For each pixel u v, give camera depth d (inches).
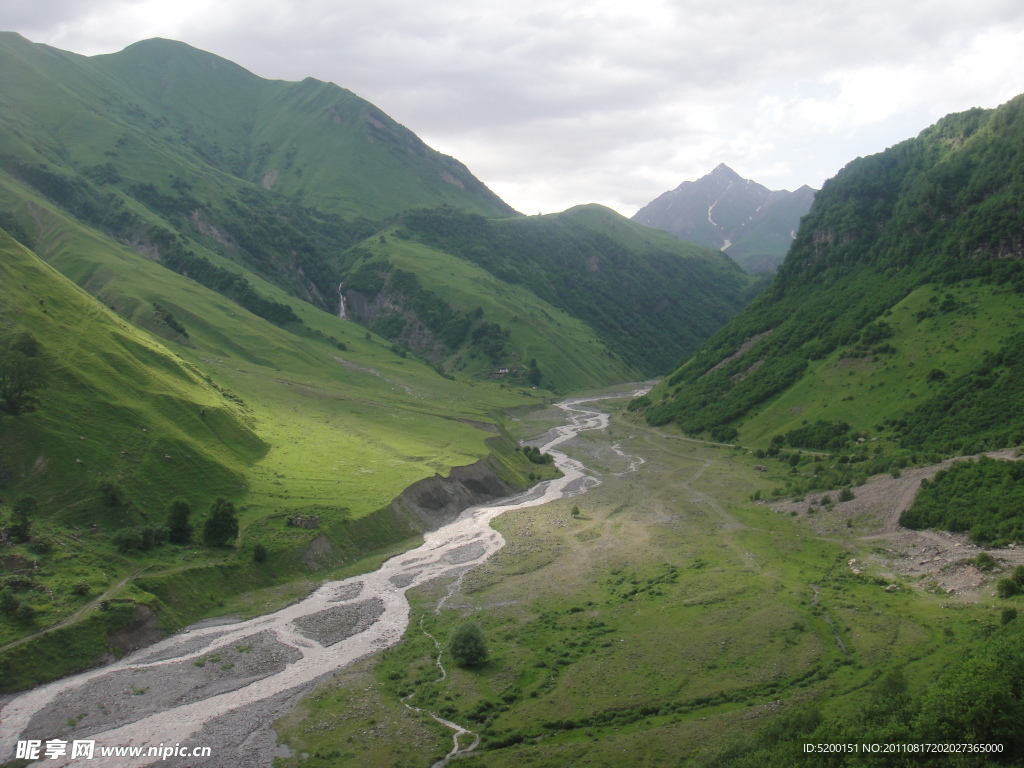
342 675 2519.7
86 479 3417.8
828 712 2069.4
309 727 2176.4
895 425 5339.6
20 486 3245.6
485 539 4271.7
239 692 2395.4
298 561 3560.5
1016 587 2721.5
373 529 4099.4
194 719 2213.3
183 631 2871.6
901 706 1859.0
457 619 3031.5
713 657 2561.5
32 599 2603.3
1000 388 4936.0
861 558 3494.1
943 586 3006.9
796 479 5236.2
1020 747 1578.5
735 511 4648.1
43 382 3725.4
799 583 3248.0
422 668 2571.4
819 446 5748.0
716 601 3068.4
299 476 4537.4
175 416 4303.6
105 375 4158.5
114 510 3353.8
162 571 3088.1
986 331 5570.9
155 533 3289.9
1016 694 1697.8
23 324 4057.6
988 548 3203.7
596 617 2992.1
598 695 2340.1
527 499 5388.8
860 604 2933.1
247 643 2780.5
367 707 2295.8
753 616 2878.9
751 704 2234.3
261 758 2014.0
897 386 5743.1
